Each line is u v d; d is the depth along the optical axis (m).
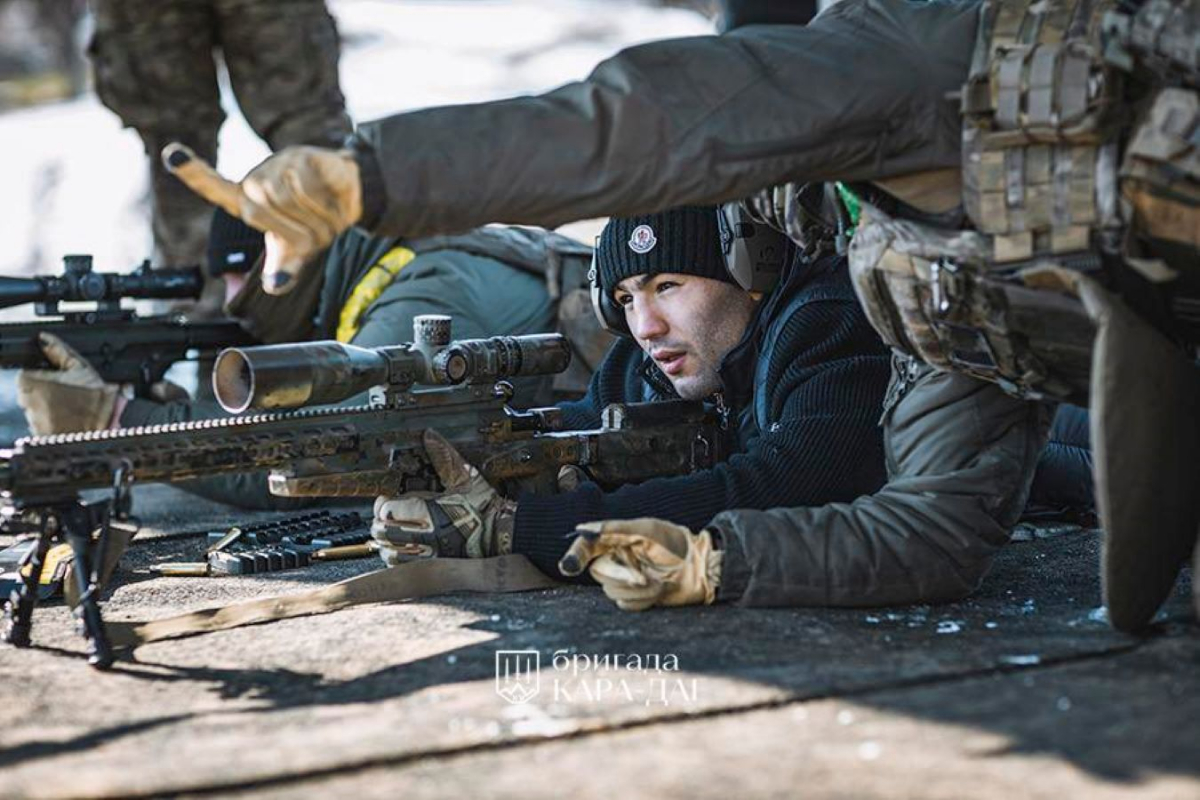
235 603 5.26
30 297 7.89
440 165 4.14
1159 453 4.22
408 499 5.36
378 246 7.94
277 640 4.80
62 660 4.68
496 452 5.52
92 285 8.05
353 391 5.05
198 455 4.68
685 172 4.29
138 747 3.76
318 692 4.21
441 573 5.30
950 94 4.39
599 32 28.62
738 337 6.05
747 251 5.75
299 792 3.40
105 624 4.70
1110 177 4.21
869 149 4.42
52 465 4.40
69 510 4.59
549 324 7.99
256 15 11.05
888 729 3.66
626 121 4.23
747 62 4.37
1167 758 3.38
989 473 5.04
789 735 3.65
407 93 25.50
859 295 4.88
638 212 4.36
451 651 4.57
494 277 7.91
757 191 4.45
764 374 5.78
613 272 6.07
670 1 29.78
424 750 3.61
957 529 4.98
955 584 5.01
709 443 6.07
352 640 4.75
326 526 6.94
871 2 4.59
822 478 5.41
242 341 8.49
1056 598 5.14
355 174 4.09
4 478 4.36
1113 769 3.34
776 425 5.56
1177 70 4.10
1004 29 4.36
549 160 4.21
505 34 28.73
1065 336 4.51
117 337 8.12
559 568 5.16
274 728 3.87
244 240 8.16
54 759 3.70
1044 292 4.42
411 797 3.34
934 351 4.80
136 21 11.05
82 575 4.58
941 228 4.54
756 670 4.20
